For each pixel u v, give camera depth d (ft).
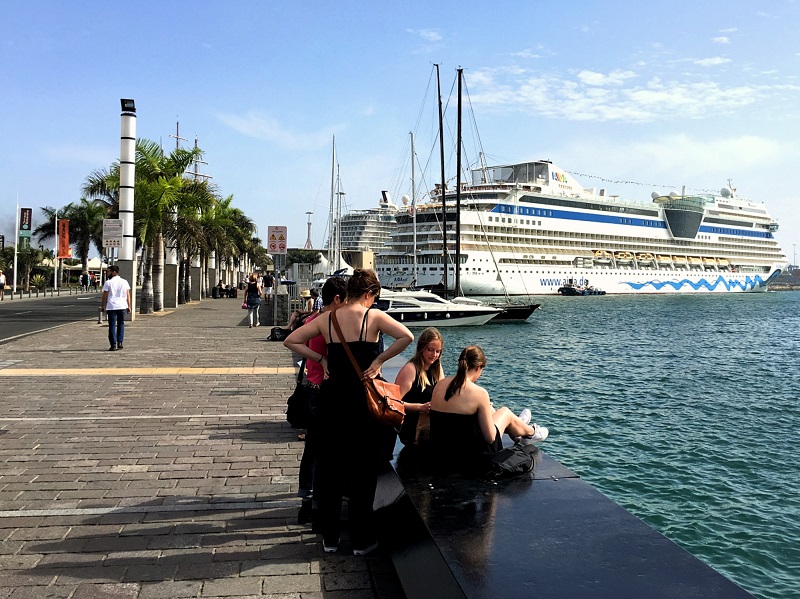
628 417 53.72
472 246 276.62
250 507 17.47
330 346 13.64
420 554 11.84
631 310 234.17
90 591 12.63
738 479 37.01
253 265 356.38
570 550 10.81
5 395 33.12
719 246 386.11
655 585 9.64
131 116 80.07
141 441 24.18
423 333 17.97
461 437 15.64
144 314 97.35
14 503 17.53
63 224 217.36
